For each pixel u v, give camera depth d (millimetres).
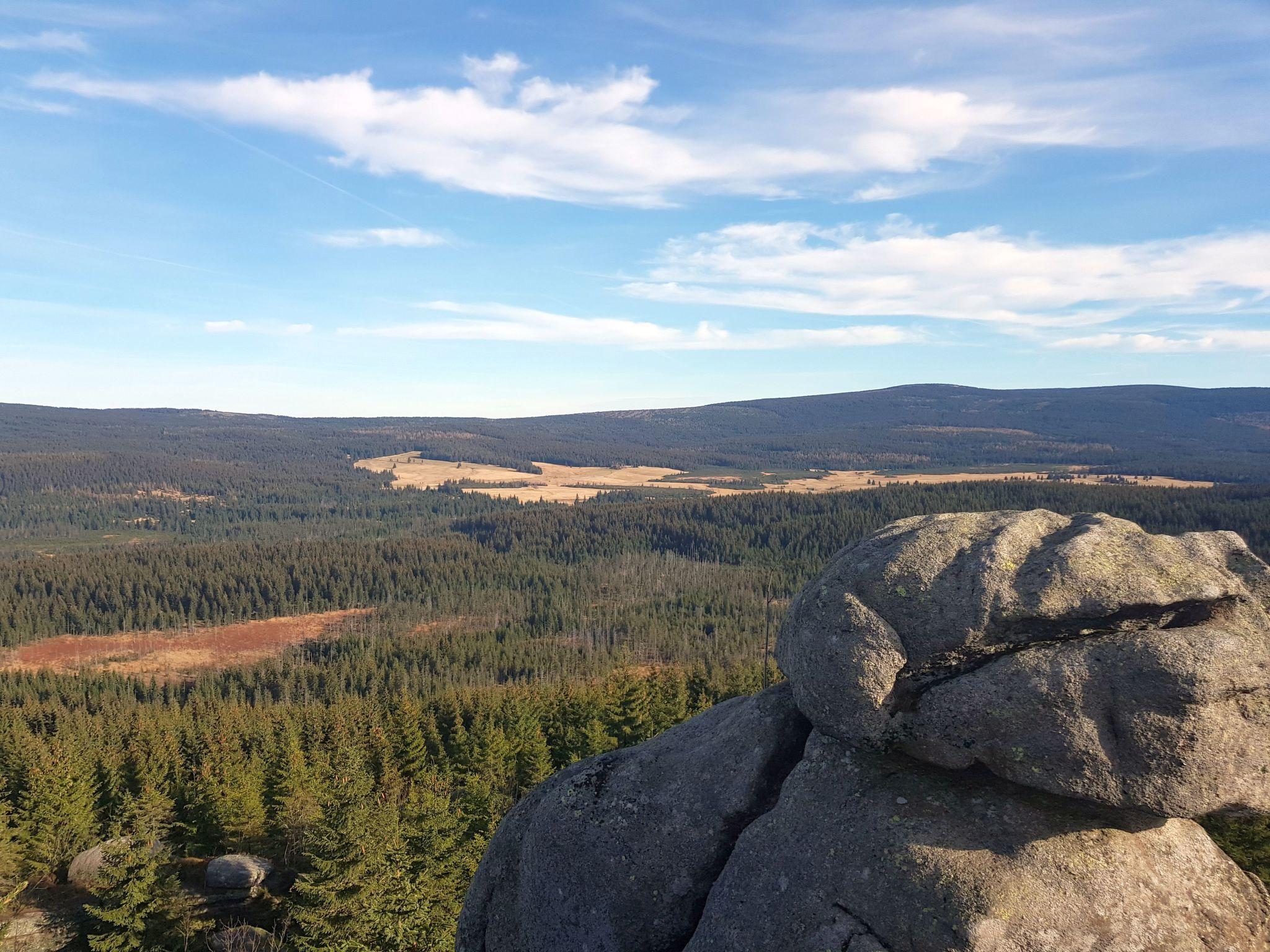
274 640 195875
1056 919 10461
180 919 40781
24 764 69125
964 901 10531
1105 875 10852
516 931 15438
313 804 51156
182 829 56875
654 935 13641
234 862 48156
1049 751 10805
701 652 164250
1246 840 19188
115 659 180500
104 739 86062
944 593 12180
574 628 193625
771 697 15383
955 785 12000
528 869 15336
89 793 63906
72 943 44969
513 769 69562
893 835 11516
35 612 199875
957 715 11453
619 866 14156
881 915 10961
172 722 90375
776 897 11992
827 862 11812
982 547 12625
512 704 86812
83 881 51906
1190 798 10258
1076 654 10984
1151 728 10281
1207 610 11328
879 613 12469
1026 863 10867
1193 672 10109
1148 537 12375
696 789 14484
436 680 146000
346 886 33812
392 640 180250
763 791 14078
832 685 12398
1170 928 10742
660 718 76625
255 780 61031
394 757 71188
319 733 78688
